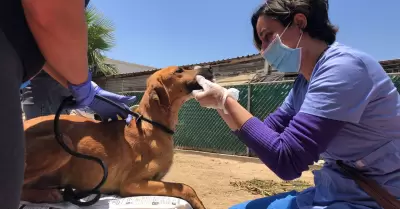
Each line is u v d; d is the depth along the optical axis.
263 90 8.36
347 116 1.83
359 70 1.86
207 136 9.45
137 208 2.36
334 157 2.05
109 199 2.49
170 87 3.01
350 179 1.99
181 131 10.16
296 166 1.89
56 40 1.39
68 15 1.35
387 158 1.92
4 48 1.11
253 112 8.56
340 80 1.84
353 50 1.94
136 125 2.76
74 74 1.69
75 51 1.49
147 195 2.62
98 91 2.73
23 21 1.24
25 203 2.39
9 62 1.12
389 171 1.93
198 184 5.87
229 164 7.85
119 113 2.85
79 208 2.33
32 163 2.39
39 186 2.59
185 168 7.20
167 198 2.48
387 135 1.92
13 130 1.09
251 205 2.44
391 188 1.92
